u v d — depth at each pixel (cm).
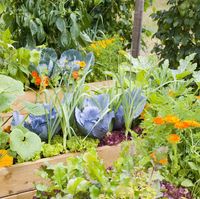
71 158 163
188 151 182
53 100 209
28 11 316
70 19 324
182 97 211
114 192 141
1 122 202
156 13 352
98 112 207
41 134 201
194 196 176
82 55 311
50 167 165
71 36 318
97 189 145
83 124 204
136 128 224
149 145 185
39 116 203
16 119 207
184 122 178
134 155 176
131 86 224
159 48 358
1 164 181
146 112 207
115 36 350
